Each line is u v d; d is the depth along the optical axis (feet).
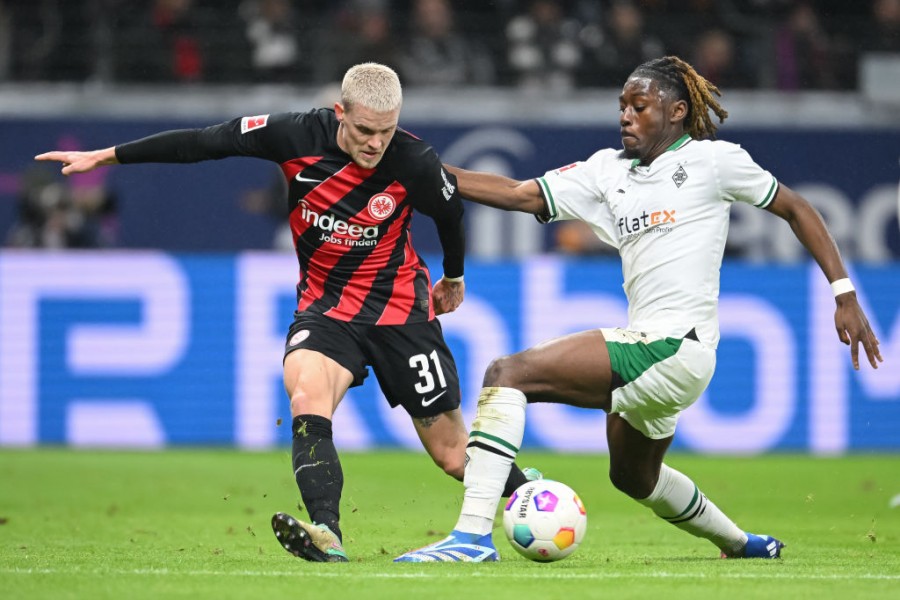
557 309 164.86
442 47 200.44
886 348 167.94
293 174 67.00
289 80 197.88
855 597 52.08
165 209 184.65
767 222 180.75
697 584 55.26
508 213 181.88
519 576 56.85
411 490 120.98
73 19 199.21
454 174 69.87
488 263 164.55
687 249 64.80
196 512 102.37
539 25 199.52
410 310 69.77
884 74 193.47
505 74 199.93
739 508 109.60
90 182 184.14
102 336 164.25
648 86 66.03
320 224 67.56
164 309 164.14
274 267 164.86
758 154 190.08
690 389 64.85
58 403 163.94
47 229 183.62
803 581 57.00
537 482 64.64
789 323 167.02
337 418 163.32
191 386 164.14
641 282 65.77
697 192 65.10
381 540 83.46
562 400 64.75
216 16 199.62
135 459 150.10
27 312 163.94
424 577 56.13
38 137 186.29
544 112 189.57
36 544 78.28
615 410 64.64
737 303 166.40
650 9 202.90
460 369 162.81
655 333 64.08
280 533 60.44
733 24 201.46
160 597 50.67
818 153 189.98
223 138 67.21
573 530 63.21
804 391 166.71
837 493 121.80
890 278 168.86
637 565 63.98
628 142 66.28
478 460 63.98
